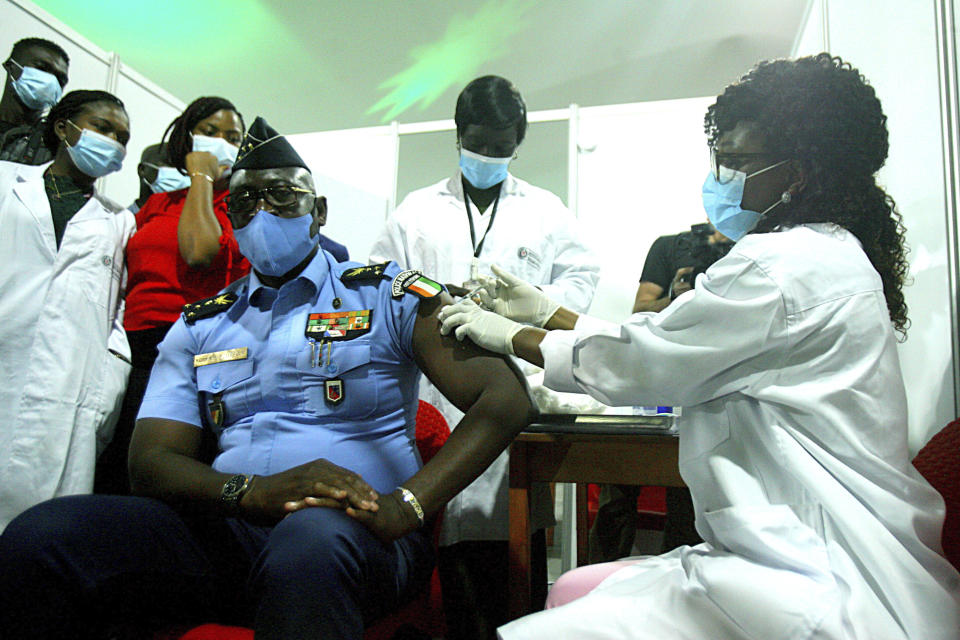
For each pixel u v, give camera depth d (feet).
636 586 3.35
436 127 9.87
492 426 3.81
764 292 3.21
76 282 6.24
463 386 4.01
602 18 14.80
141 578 3.51
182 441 4.21
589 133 9.19
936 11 5.47
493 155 6.82
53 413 5.86
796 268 3.20
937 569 3.02
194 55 16.62
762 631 2.80
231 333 4.40
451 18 15.06
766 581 2.87
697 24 14.65
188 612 3.76
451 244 7.09
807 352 3.20
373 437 4.11
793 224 3.61
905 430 3.25
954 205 5.24
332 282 4.48
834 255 3.28
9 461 5.69
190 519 3.81
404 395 4.30
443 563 6.08
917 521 3.04
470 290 5.01
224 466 4.06
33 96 7.77
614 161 9.08
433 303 4.25
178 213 6.94
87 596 3.34
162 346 4.50
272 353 4.21
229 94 17.72
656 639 3.01
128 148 9.55
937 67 5.47
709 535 3.47
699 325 3.34
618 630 3.06
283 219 4.27
